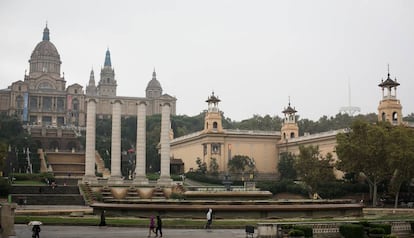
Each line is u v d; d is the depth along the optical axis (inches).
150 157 6653.5
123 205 2519.7
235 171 5625.0
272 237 1633.9
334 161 4773.6
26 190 3838.6
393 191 3757.4
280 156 5974.4
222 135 5807.1
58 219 2282.2
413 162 3614.7
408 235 1793.8
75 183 4549.7
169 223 2145.7
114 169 4197.8
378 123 4311.0
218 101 5915.4
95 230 1973.4
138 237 1742.1
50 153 6338.6
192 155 6289.4
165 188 4124.0
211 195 2984.7
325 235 1716.3
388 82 4985.2
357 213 2674.7
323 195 4210.1
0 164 3991.1
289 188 4507.9
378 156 3801.7
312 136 5472.4
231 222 2199.8
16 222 2201.0
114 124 4259.4
